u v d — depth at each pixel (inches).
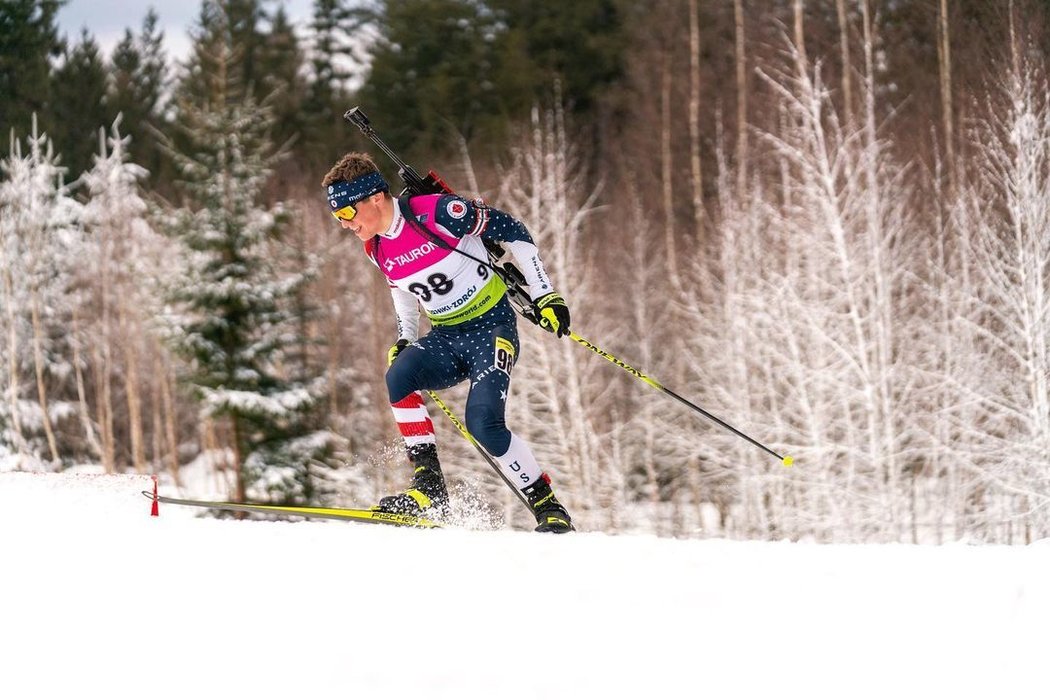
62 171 2822.3
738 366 1841.8
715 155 2564.0
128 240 2726.4
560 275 2020.2
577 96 2957.7
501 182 2391.7
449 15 3102.9
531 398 2034.9
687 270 2306.8
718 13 2691.9
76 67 3841.0
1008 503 1605.6
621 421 2169.0
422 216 387.9
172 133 3442.4
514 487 398.6
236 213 1924.2
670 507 2156.7
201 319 1886.1
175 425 2694.4
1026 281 1610.5
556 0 2984.7
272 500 1886.1
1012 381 1657.2
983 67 2005.4
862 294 1722.4
